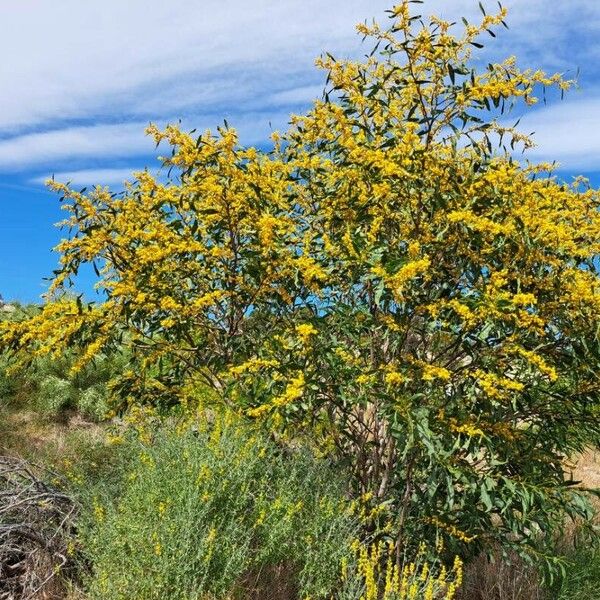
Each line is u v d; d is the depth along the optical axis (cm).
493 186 392
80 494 441
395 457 473
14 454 630
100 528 385
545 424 455
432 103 409
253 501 414
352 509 425
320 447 488
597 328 398
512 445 417
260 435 458
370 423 475
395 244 425
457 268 417
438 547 422
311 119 472
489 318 379
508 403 430
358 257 394
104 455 567
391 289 393
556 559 411
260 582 380
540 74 394
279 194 461
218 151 429
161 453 434
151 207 457
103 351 484
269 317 490
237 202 435
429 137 397
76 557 404
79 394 789
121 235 450
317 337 422
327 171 457
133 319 466
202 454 407
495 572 445
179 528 357
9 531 398
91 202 457
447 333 437
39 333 454
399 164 391
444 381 415
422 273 410
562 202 450
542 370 381
